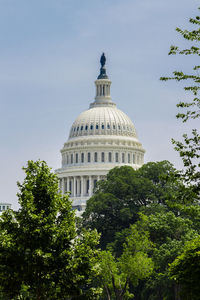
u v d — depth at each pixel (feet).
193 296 219.20
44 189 258.16
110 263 414.82
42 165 265.34
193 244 241.55
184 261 231.30
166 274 440.04
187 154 207.41
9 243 248.93
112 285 429.79
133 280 430.61
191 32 207.10
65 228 256.32
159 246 492.95
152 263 426.92
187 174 208.64
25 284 254.47
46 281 251.60
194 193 207.31
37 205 257.75
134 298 529.86
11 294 255.70
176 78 209.36
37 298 252.83
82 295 272.72
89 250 263.29
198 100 208.54
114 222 647.97
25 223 253.03
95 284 488.02
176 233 500.74
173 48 208.64
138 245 429.38
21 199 260.21
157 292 515.50
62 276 254.27
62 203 261.44
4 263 248.52
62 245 253.65
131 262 414.21
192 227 522.47
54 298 258.98
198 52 207.41
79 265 256.52
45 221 251.80
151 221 501.97
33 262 246.88
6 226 255.91
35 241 248.73
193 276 221.25
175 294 441.27
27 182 263.29
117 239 585.63
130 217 628.69
